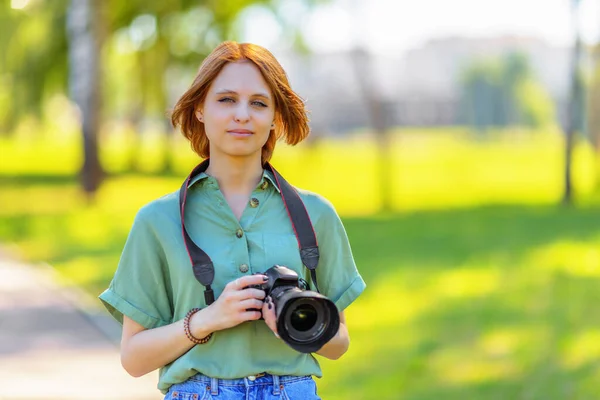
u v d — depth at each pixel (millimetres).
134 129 46344
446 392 7180
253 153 3166
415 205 29156
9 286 12766
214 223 3104
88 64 25578
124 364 3166
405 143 98000
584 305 11039
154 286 3148
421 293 12055
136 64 41531
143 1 34969
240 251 3080
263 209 3143
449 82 115438
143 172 44250
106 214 23453
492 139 107500
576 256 15547
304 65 43594
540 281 12898
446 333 9461
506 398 7031
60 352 8633
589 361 8172
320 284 3262
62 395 7055
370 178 43562
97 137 26031
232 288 2926
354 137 94188
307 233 3141
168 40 37594
